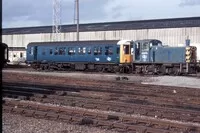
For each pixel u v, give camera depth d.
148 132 11.17
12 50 82.50
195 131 11.44
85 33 76.38
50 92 22.41
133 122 12.76
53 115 13.73
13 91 22.17
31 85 27.03
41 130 11.33
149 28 67.75
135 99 19.45
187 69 42.88
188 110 15.47
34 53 55.47
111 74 43.34
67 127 11.88
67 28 85.31
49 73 44.31
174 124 11.95
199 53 48.19
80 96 20.89
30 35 86.44
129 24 76.81
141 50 45.47
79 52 50.44
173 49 43.56
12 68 56.75
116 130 11.61
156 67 44.50
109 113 14.79
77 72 47.56
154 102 18.44
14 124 12.31
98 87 26.20
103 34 73.75
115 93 22.41
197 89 25.44
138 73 45.56
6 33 92.88
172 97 20.59
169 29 65.56
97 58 48.66
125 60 46.28
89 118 13.20
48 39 82.50
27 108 15.89
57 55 52.72
